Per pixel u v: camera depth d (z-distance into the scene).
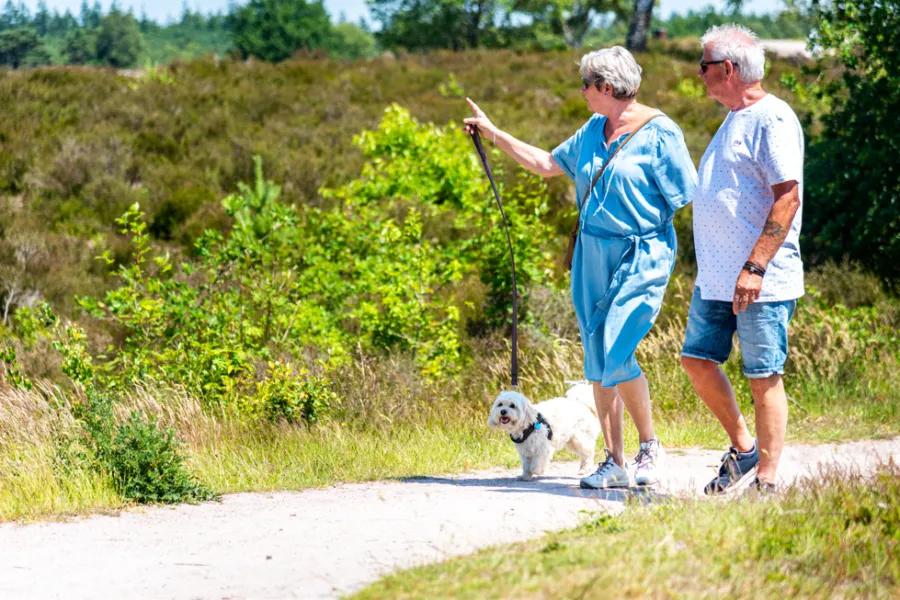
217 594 7.59
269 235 26.34
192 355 20.16
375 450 16.14
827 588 6.88
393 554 8.49
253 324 23.20
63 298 29.70
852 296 27.91
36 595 7.82
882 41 30.88
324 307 25.64
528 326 25.56
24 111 46.22
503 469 14.91
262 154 43.72
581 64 11.26
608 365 11.18
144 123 47.09
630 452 15.87
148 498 12.20
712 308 10.57
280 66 62.50
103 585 8.05
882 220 29.39
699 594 6.48
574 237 11.71
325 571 8.05
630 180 11.01
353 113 52.78
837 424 17.92
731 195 10.20
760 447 10.34
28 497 12.12
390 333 24.31
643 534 8.02
